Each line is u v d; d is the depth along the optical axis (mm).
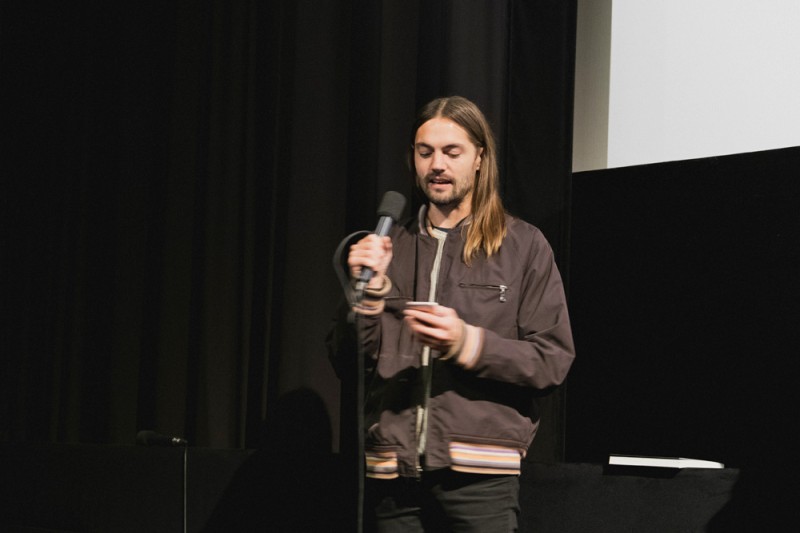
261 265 3113
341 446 2740
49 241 3730
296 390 2873
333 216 2979
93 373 3520
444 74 2717
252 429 3037
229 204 3207
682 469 2172
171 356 3295
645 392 2385
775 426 2213
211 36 3342
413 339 1969
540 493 2309
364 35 2961
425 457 1863
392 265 2074
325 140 2994
